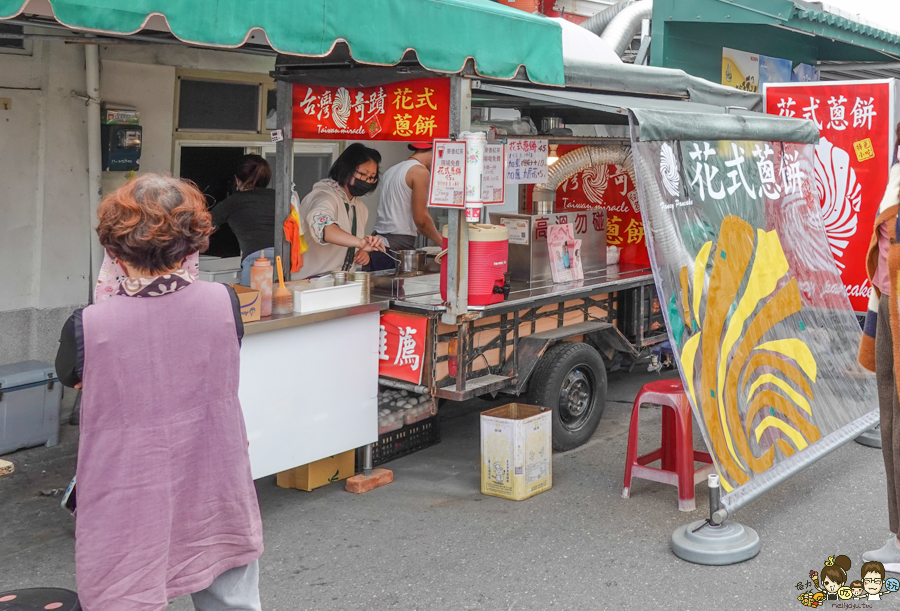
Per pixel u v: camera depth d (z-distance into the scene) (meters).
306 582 3.80
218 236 6.87
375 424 4.83
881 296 3.89
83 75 5.75
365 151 5.50
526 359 5.23
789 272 5.27
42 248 5.70
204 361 2.38
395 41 3.97
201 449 2.39
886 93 6.62
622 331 6.14
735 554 3.96
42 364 5.47
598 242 6.44
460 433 5.91
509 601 3.64
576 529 4.36
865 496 4.77
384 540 4.21
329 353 4.48
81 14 2.92
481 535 4.28
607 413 6.39
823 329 5.46
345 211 5.54
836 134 6.88
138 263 2.29
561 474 5.14
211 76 6.60
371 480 4.86
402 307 4.77
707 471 4.88
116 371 2.23
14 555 4.05
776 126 5.56
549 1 8.85
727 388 4.39
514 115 7.39
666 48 8.74
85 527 2.25
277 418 4.26
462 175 4.51
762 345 4.77
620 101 5.00
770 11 7.93
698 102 6.54
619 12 9.48
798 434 4.77
